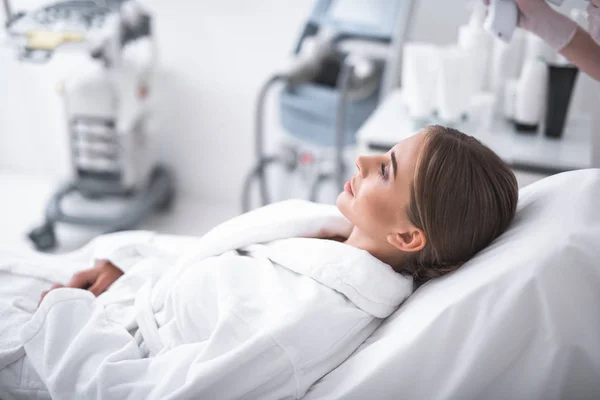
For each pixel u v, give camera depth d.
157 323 0.98
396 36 1.93
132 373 0.87
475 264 0.85
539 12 1.09
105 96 2.26
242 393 0.82
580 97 1.80
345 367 0.85
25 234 2.33
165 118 2.66
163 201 2.64
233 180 2.70
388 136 1.53
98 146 2.36
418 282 1.00
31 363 0.94
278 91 2.11
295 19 2.34
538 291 0.75
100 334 0.93
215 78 2.53
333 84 2.06
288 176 2.57
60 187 2.46
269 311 0.88
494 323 0.77
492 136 1.59
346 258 0.91
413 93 1.57
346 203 0.95
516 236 0.85
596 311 0.75
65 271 1.17
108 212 2.41
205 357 0.83
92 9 2.14
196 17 2.45
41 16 2.08
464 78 1.53
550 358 0.75
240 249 1.03
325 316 0.86
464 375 0.78
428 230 0.87
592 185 0.86
